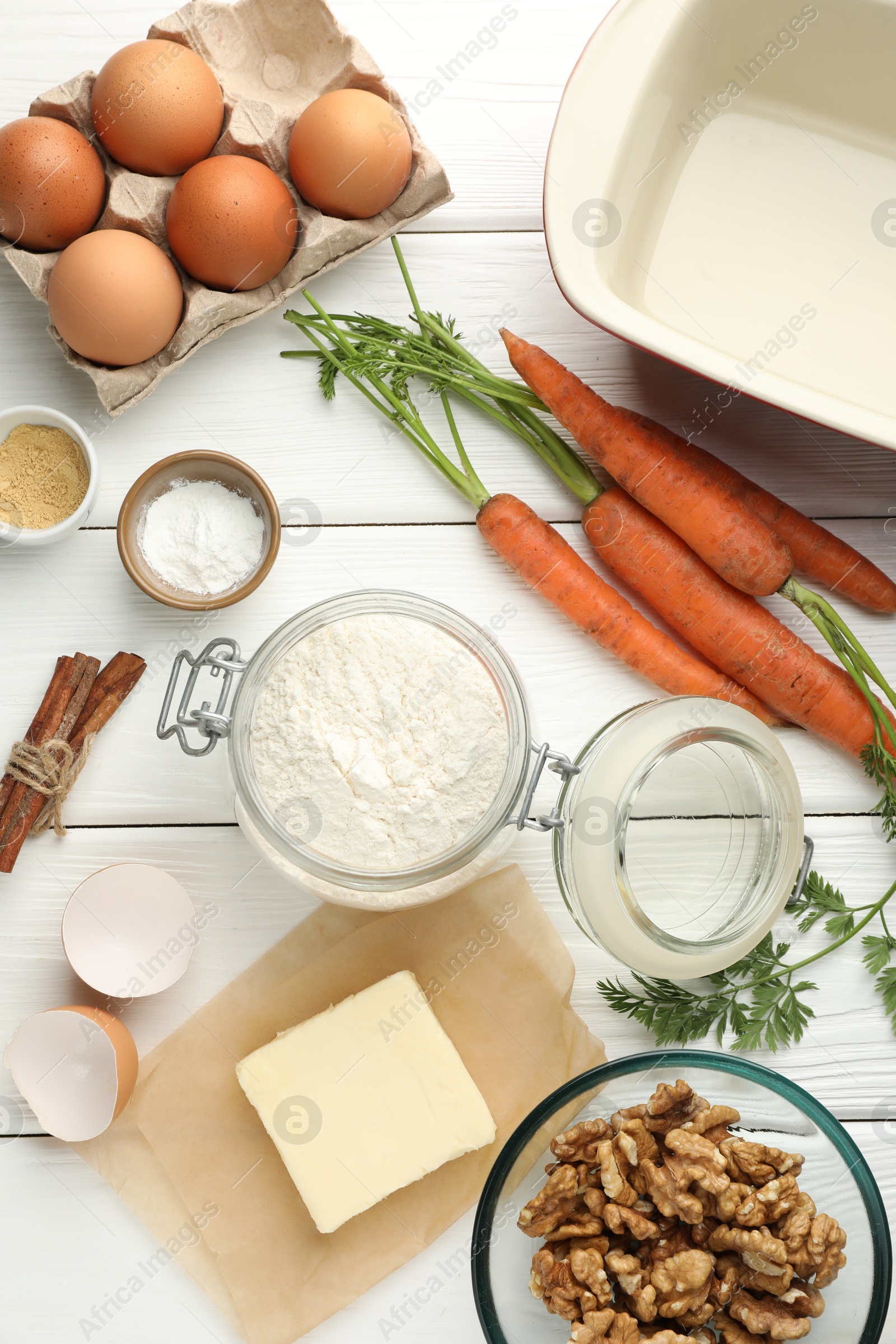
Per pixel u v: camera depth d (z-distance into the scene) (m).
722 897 0.92
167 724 1.03
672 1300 0.84
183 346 0.98
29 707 1.04
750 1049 0.99
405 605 0.90
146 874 0.99
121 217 0.94
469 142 1.07
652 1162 0.89
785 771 0.87
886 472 1.09
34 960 1.02
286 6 0.98
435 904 1.00
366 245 1.02
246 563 0.99
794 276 1.03
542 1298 0.87
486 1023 1.00
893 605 1.05
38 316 1.05
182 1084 0.99
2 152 0.90
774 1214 0.86
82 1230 0.99
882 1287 0.87
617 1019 1.02
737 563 0.99
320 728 0.86
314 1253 0.97
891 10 0.93
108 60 0.97
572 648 1.06
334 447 1.06
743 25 0.95
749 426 1.09
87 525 1.04
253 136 0.96
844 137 1.04
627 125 0.90
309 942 1.00
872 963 1.02
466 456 1.02
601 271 0.93
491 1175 0.86
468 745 0.86
